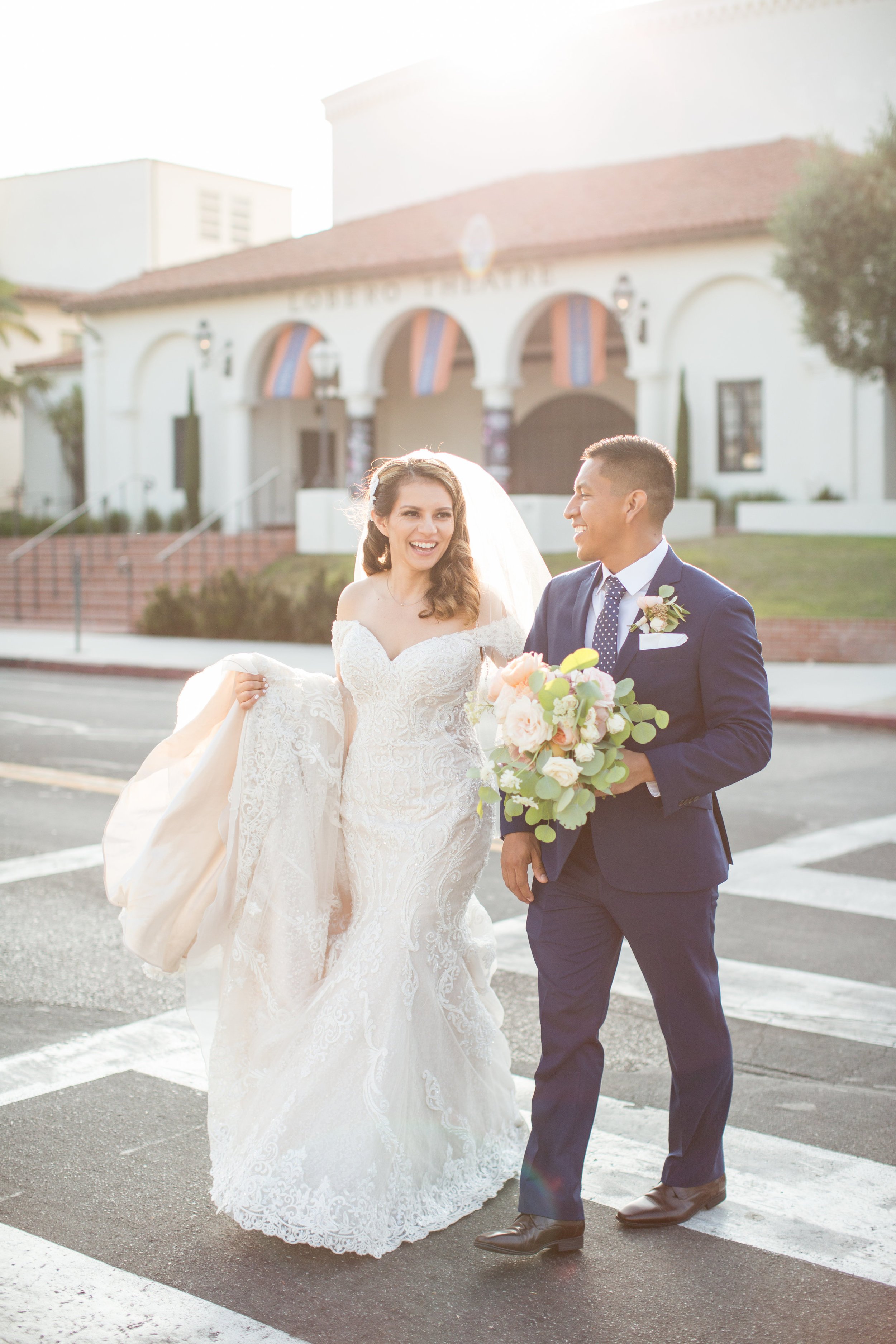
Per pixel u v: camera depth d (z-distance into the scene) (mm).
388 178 38875
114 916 6512
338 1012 3494
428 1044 3549
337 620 3836
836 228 19953
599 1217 3541
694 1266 3281
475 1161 3652
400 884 3592
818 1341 2957
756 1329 3004
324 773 3756
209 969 3865
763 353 25484
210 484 33375
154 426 34344
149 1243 3389
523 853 3422
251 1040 3691
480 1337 2963
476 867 3705
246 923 3684
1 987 5461
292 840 3705
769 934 6160
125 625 24219
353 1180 3311
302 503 27625
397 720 3611
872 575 20109
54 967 5715
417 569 3684
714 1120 3512
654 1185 3729
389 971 3516
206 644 21109
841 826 8422
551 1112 3359
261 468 33906
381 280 29047
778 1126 4141
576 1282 3207
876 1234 3453
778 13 30953
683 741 3291
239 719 3762
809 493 25250
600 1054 3418
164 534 30625
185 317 32875
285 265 31094
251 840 3689
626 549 3352
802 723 13242
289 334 31375
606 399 32125
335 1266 3273
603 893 3328
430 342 29016
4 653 19719
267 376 32656
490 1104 3736
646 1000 5352
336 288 29812
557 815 3100
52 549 30406
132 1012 5184
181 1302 3102
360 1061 3434
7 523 34812
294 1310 3070
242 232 50438
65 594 27156
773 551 21703
